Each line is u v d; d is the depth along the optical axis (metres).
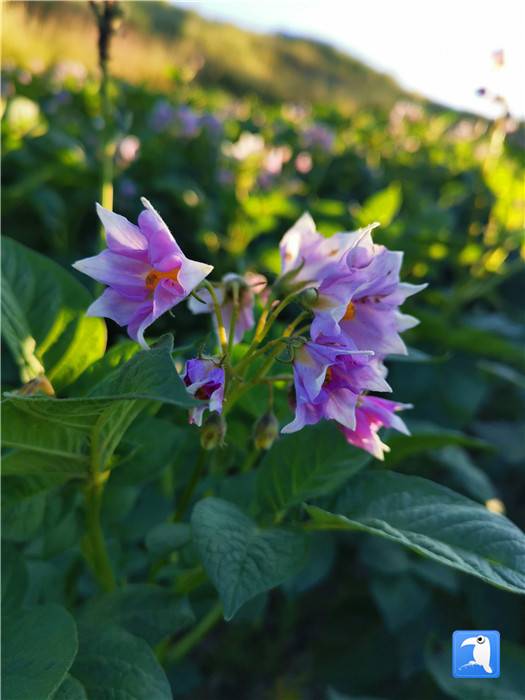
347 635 0.33
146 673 0.16
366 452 0.18
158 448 0.19
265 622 0.36
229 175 0.54
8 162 0.46
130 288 0.14
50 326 0.18
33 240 0.46
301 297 0.15
